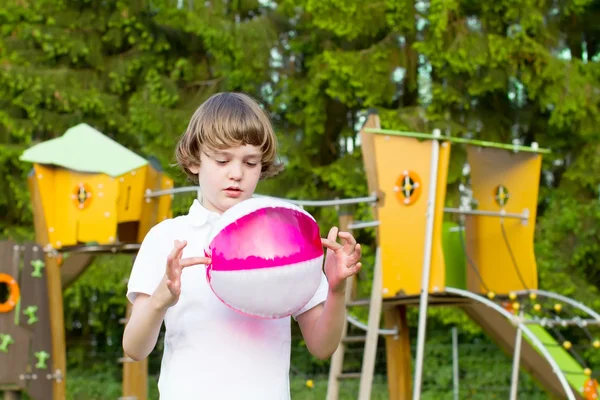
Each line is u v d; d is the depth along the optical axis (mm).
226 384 2084
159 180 6730
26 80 12492
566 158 12742
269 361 2129
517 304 5781
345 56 11812
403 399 6434
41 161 6184
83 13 13195
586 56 13672
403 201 5531
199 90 13422
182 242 1922
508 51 11180
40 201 6332
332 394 5922
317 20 11891
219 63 13438
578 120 11758
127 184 6281
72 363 14164
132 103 12469
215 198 2145
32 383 6398
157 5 12859
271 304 2018
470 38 11320
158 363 13062
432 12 11352
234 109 2139
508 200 6199
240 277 1982
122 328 14305
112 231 6090
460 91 11977
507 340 6672
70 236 6262
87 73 13180
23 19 13047
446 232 6762
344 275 2086
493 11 11477
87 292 12961
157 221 6648
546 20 12078
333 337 2170
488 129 12219
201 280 2145
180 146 2250
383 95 11953
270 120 2287
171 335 2162
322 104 12477
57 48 12820
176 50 13672
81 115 12844
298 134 13453
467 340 12883
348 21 11859
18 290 6414
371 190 5672
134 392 6914
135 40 13219
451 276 6613
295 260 2004
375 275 5688
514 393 5863
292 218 2053
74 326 14602
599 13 12867
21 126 12625
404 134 5480
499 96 12492
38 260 6422
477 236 6309
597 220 11734
